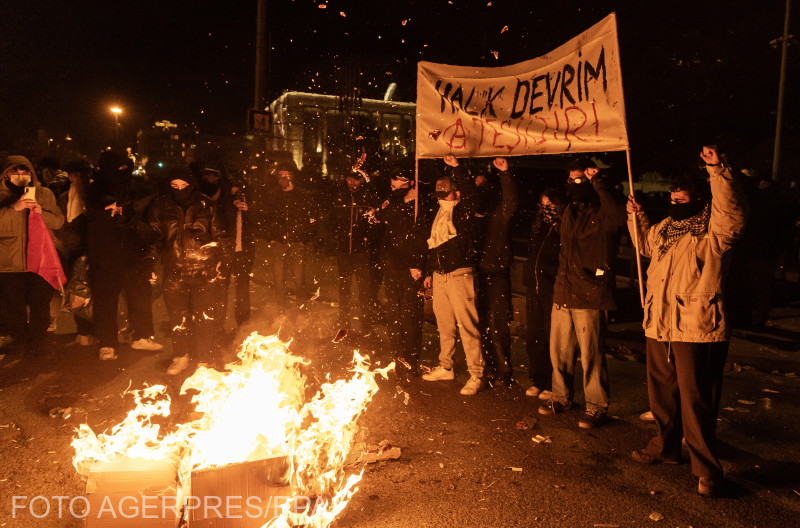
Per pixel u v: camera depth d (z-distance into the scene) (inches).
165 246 255.4
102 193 272.2
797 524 152.7
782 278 484.7
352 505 159.3
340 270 323.3
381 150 677.9
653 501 163.2
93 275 275.3
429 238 251.9
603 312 211.6
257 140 521.7
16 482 172.1
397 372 267.0
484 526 150.9
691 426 168.4
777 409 226.7
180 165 253.0
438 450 193.3
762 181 350.3
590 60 209.2
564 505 160.7
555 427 211.6
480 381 244.7
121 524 136.4
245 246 330.6
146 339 294.8
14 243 268.5
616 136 201.0
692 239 170.4
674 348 171.5
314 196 359.6
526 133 226.8
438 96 251.0
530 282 239.5
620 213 201.0
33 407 225.6
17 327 276.8
